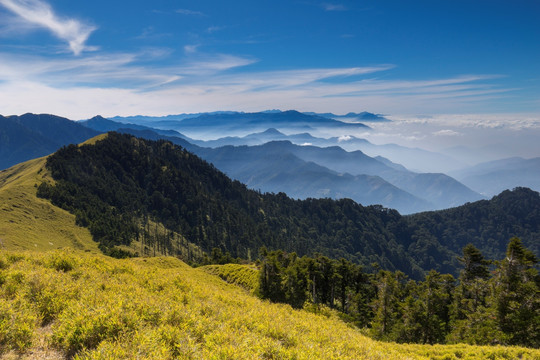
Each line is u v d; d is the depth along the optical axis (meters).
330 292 72.75
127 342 7.56
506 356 19.11
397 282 50.03
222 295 16.08
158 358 6.93
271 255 61.56
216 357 7.35
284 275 58.41
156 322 9.47
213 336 8.91
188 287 15.67
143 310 9.80
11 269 12.37
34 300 9.99
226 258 142.75
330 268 70.56
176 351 7.76
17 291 10.43
